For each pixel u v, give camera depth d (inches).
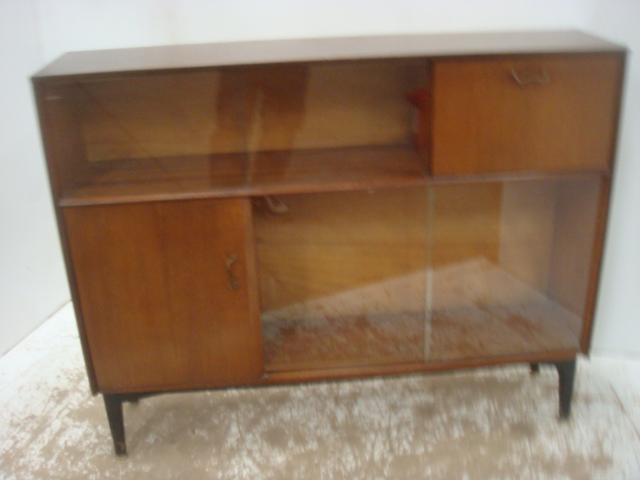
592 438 53.9
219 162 51.0
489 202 54.5
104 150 50.6
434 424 56.4
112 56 51.4
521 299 59.2
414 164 49.2
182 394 62.2
